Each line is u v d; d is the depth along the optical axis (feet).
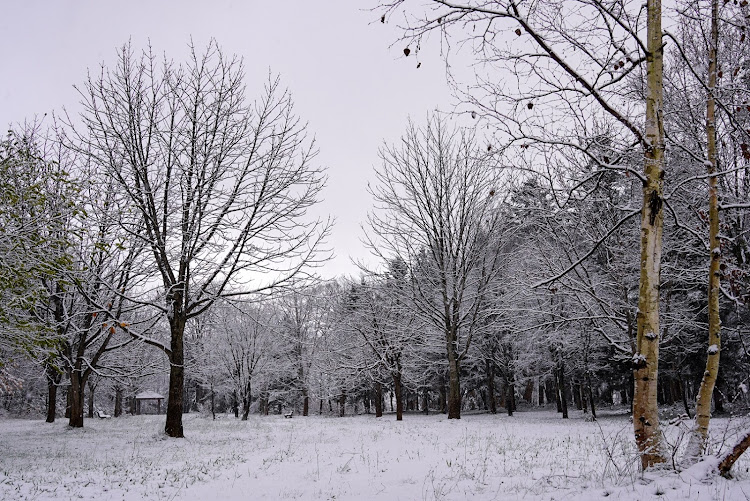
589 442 40.52
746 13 24.08
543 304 69.92
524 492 21.49
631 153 23.70
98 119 55.01
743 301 31.58
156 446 46.60
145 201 55.06
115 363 89.35
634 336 55.36
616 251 50.80
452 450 38.50
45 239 37.81
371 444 44.73
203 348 116.78
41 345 41.01
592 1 19.63
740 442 19.26
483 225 81.51
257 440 50.62
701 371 70.85
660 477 19.60
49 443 49.78
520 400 153.99
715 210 23.73
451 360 81.92
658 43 21.50
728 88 24.14
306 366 143.54
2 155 39.19
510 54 20.63
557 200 36.86
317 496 24.40
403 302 90.22
